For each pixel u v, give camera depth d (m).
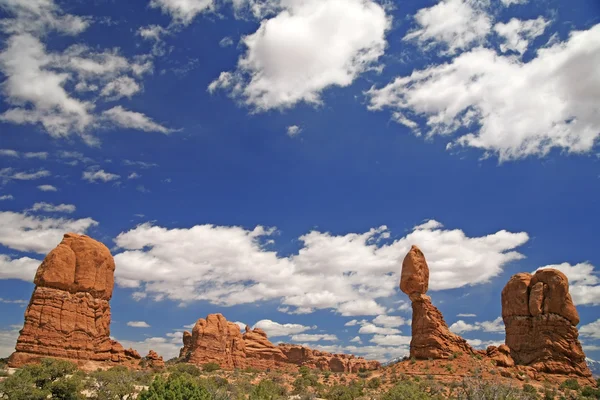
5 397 61.88
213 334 147.75
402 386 79.50
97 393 72.00
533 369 97.69
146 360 108.88
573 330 101.00
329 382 112.94
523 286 109.25
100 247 102.25
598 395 85.19
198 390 56.41
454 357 99.81
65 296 93.19
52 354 87.81
